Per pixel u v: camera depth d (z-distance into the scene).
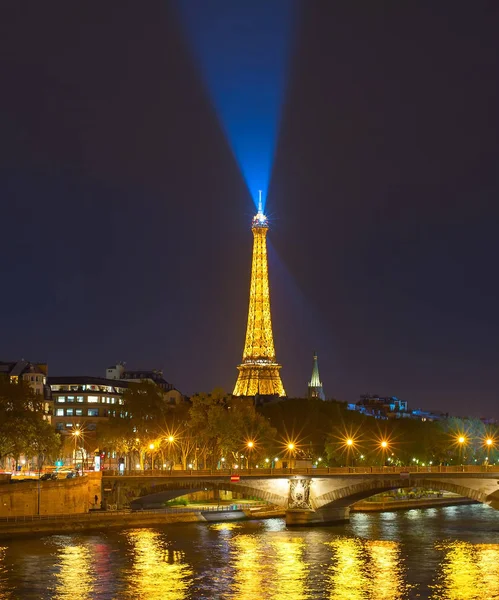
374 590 148.62
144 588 149.12
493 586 151.62
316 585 152.12
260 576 158.62
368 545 194.75
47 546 187.62
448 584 153.00
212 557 176.38
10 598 142.62
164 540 199.25
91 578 156.00
